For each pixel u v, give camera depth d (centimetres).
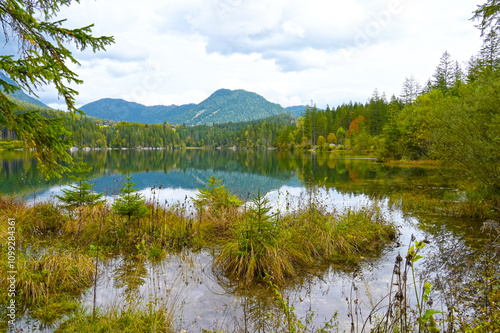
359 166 3288
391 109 6028
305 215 746
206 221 774
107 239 631
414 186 1666
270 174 2725
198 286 450
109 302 389
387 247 646
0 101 347
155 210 866
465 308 374
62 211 808
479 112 889
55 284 410
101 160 4597
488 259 539
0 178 1881
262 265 483
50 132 391
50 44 390
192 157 6569
